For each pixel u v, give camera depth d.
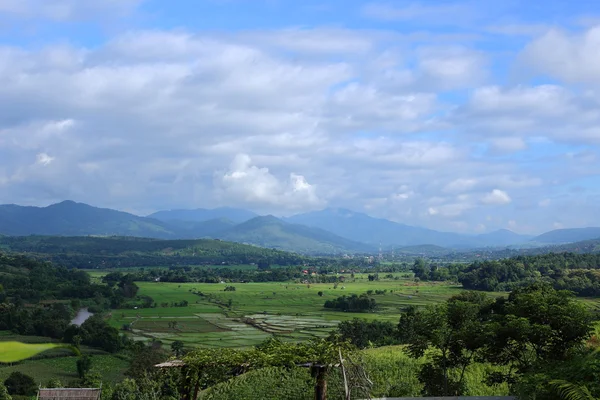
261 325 100.62
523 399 14.76
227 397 19.95
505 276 106.75
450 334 21.56
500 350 20.39
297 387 19.50
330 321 102.38
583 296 78.06
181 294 153.88
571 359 17.39
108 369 63.53
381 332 61.03
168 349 75.62
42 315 85.94
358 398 17.03
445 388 21.62
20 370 62.28
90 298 127.19
